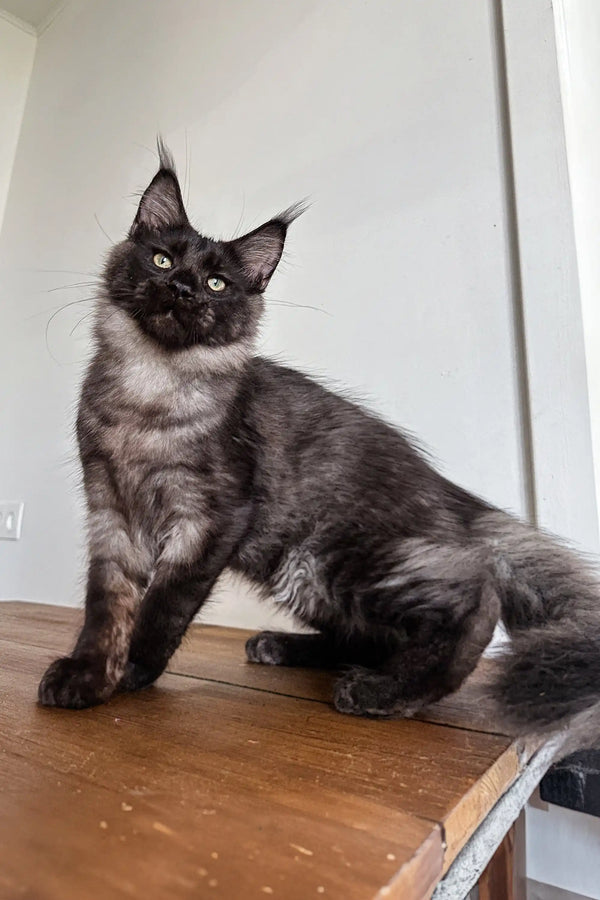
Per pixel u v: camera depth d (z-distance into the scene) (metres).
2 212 2.61
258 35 1.85
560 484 1.09
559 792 0.84
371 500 0.97
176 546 0.89
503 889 0.91
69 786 0.48
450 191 1.36
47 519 1.95
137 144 2.10
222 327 1.05
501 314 1.24
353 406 1.15
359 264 1.46
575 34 1.33
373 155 1.50
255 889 0.33
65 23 2.70
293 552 0.98
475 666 0.77
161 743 0.60
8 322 2.38
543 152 1.22
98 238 2.12
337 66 1.63
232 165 1.79
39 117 2.64
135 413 0.95
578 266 1.15
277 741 0.63
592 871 1.04
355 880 0.34
